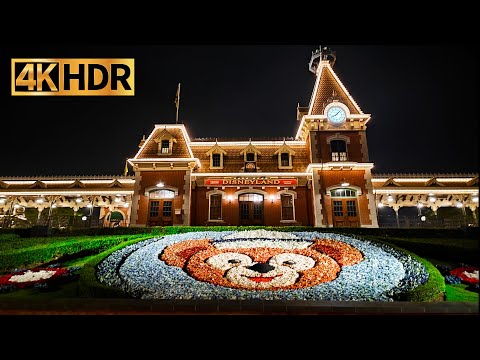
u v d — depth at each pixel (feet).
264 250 49.08
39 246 55.21
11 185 99.91
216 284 37.47
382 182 96.84
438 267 48.67
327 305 28.48
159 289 35.58
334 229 64.95
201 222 87.35
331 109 90.68
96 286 35.45
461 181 97.76
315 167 86.12
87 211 120.67
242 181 90.07
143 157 89.45
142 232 67.05
